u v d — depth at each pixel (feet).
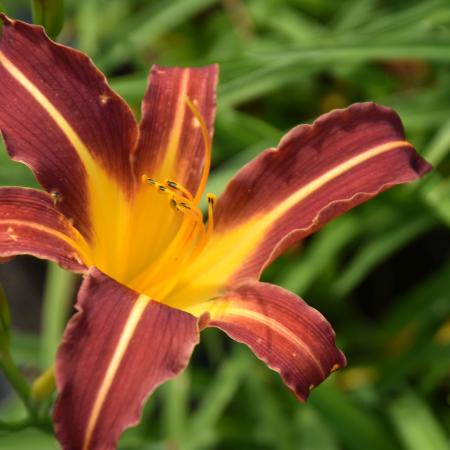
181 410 2.18
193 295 1.69
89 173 1.65
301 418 2.23
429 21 2.08
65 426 1.45
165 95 1.71
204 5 2.41
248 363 2.22
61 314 2.18
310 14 2.59
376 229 2.26
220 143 2.21
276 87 2.19
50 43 1.64
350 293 2.51
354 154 1.68
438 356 2.17
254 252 1.69
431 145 2.22
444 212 2.15
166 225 1.71
